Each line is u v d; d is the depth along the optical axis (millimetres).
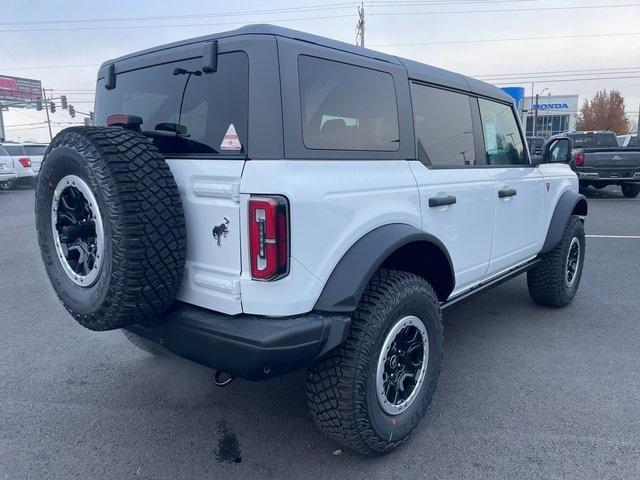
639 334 4727
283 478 2756
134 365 4148
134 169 2350
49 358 4285
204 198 2488
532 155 4930
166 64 2863
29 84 73500
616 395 3580
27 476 2775
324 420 2670
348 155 2707
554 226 4980
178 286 2525
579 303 5660
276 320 2395
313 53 2588
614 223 10945
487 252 3971
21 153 22781
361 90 2863
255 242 2322
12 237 10055
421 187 3137
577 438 3068
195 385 3807
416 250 3088
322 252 2479
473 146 3900
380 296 2688
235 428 3236
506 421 3262
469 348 4414
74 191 2584
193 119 2660
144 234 2328
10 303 5773
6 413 3416
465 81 3877
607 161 14438
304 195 2369
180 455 2963
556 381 3797
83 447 3039
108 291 2387
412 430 2980
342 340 2473
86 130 2480
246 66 2443
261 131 2359
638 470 2770
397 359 2889
